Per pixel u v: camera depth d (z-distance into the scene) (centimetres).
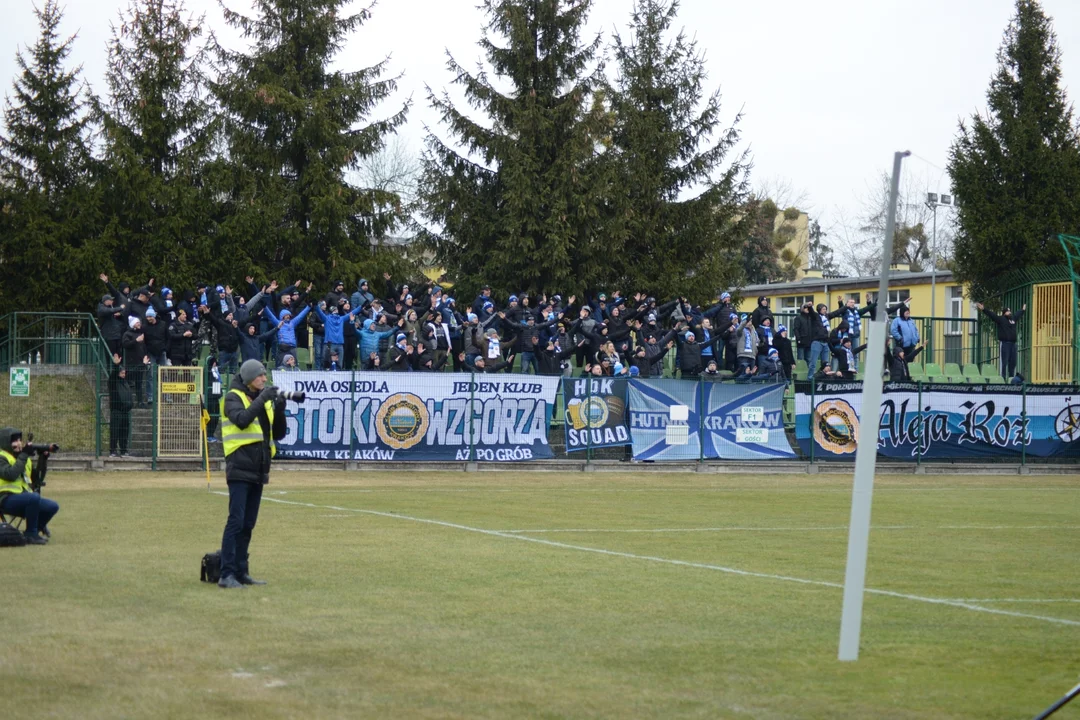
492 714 641
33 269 3828
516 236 3938
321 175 3984
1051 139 4853
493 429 2897
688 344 3253
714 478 2867
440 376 2850
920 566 1334
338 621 909
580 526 1705
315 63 4144
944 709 673
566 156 3950
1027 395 3409
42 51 4184
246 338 2838
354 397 2786
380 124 4184
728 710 659
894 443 3253
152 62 4041
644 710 655
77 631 852
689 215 4353
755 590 1110
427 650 807
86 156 4022
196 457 2653
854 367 3597
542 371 3116
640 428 3017
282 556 1300
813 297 5997
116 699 660
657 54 4416
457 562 1271
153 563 1223
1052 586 1192
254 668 744
